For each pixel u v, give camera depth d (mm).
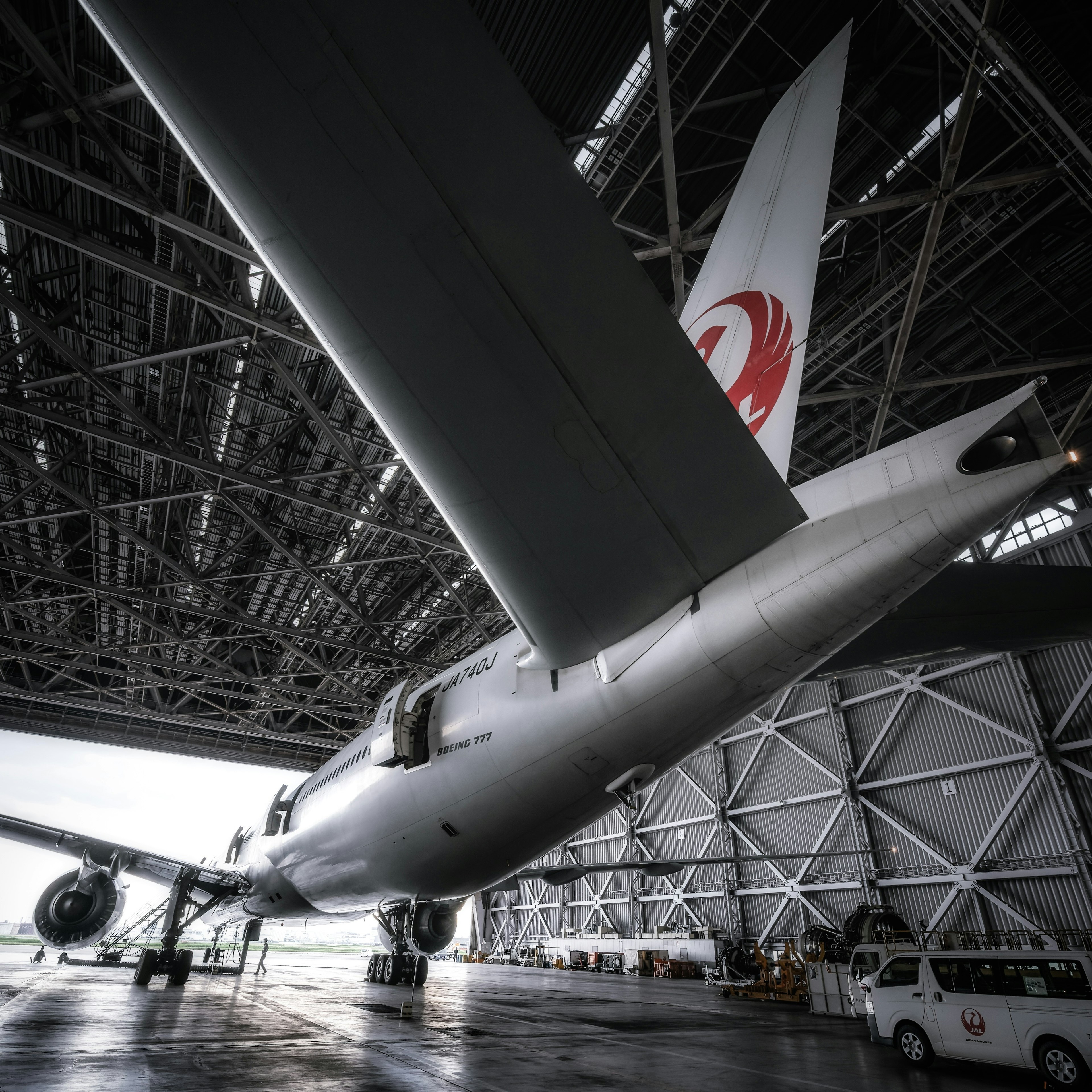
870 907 15422
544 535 4422
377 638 26094
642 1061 7457
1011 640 5691
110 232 14359
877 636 5738
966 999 7277
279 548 20766
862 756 22234
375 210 3299
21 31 9766
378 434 18781
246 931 20344
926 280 13508
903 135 13898
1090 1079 6145
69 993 12492
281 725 36438
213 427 19562
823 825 22750
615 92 12469
